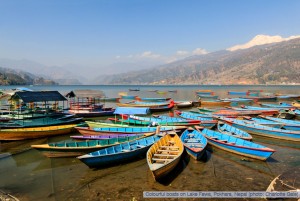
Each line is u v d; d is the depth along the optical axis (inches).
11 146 995.9
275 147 988.6
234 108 1971.0
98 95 1927.9
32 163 803.4
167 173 667.4
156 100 2842.0
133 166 767.1
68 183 650.8
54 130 1103.6
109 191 605.0
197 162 787.4
